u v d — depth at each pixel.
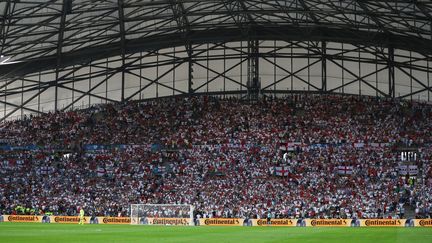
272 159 86.94
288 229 55.28
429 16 74.75
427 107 92.38
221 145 90.50
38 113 96.94
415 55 93.19
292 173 83.12
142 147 92.25
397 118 91.88
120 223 71.12
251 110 96.06
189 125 95.25
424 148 86.06
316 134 90.94
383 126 91.06
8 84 96.56
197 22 89.12
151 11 79.56
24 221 74.62
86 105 97.25
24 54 88.50
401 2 69.88
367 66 94.38
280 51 95.25
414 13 77.38
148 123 96.12
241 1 78.31
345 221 66.88
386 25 85.69
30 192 83.69
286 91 94.69
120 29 85.62
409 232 47.84
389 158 84.62
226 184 82.00
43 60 94.56
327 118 93.50
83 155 91.88
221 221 69.06
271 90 94.94
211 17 87.62
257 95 97.38
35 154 92.69
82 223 65.81
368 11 76.19
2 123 96.12
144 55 97.00
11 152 93.31
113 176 87.00
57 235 42.38
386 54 93.81
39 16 73.38
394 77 93.75
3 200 81.19
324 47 94.25
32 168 89.75
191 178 84.62
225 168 85.94
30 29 78.69
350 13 77.00
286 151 88.75
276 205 74.94
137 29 88.12
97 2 73.94
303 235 43.78
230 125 94.31
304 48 94.19
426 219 65.44
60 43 86.06
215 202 77.12
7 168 90.00
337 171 82.81
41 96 97.06
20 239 37.72
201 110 97.06
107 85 97.19
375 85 93.94
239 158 87.75
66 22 77.81
